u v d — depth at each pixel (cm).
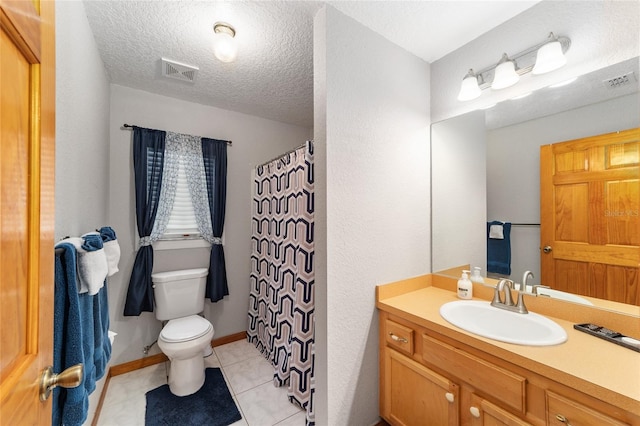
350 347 143
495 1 135
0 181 44
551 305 131
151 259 220
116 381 200
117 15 139
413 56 175
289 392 179
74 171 118
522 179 147
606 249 120
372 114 152
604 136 120
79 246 90
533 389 94
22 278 51
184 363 186
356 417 146
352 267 144
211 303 254
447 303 147
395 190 164
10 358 46
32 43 52
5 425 43
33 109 55
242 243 272
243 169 273
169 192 232
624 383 79
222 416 165
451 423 118
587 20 124
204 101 244
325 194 134
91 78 150
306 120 292
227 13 139
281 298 203
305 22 146
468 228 167
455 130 173
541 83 139
